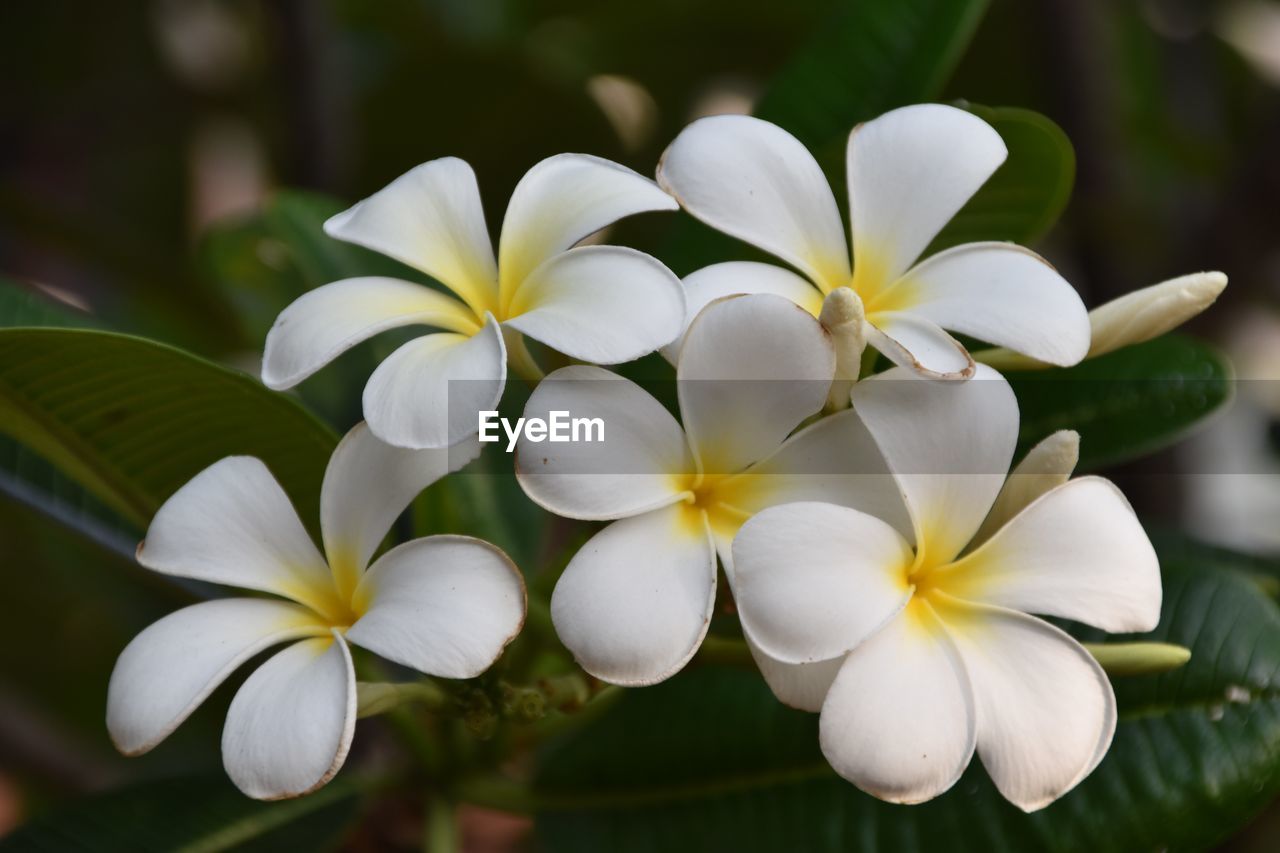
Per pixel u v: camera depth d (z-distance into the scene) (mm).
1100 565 612
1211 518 1034
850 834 683
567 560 659
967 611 611
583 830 708
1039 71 1009
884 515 616
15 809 1062
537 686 656
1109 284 1007
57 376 658
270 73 1006
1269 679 663
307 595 625
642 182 633
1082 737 600
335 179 972
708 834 697
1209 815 657
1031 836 665
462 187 638
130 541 735
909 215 641
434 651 597
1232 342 1061
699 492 617
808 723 699
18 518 1034
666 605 599
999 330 621
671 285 611
